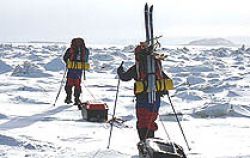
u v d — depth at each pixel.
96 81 21.33
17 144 7.15
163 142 6.25
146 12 7.14
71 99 13.07
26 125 9.32
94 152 6.65
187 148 7.34
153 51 7.03
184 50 61.34
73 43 12.81
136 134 8.52
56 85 18.22
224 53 53.59
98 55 38.91
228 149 7.25
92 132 8.62
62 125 9.38
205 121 10.48
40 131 8.62
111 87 18.67
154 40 7.09
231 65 35.56
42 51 51.19
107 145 7.39
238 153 6.87
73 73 12.75
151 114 6.98
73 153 6.65
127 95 15.55
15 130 8.71
